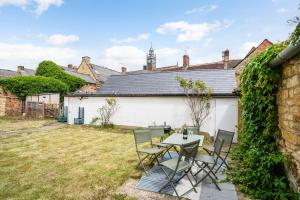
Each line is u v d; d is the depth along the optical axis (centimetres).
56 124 1488
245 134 564
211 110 1062
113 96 1353
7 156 661
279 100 412
